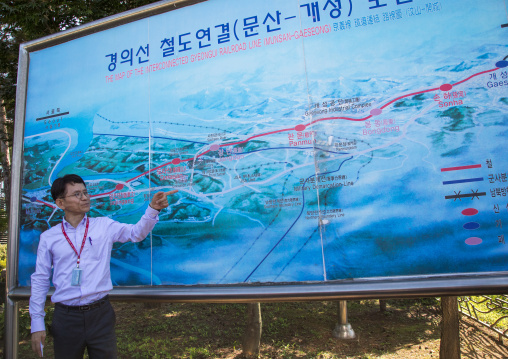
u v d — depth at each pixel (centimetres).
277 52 223
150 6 249
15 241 255
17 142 267
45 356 486
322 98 211
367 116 203
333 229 199
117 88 253
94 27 262
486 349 510
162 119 240
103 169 248
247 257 210
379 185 196
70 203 207
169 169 233
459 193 186
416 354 499
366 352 511
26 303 657
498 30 192
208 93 232
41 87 272
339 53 212
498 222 181
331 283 193
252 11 231
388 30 207
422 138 194
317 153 207
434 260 184
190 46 241
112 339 210
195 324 647
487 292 174
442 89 195
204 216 221
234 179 220
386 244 191
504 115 186
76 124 258
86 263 204
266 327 627
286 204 208
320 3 219
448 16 200
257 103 222
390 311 695
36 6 558
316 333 590
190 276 218
